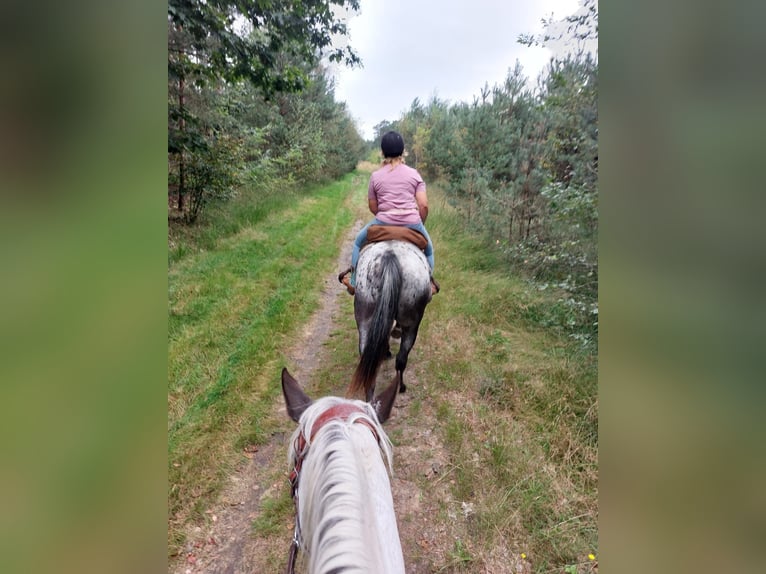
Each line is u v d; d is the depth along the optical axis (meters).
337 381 3.75
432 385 3.62
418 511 2.47
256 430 3.03
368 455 1.34
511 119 7.12
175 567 2.12
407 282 2.90
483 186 7.32
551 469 2.64
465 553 2.22
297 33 6.03
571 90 4.30
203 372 3.62
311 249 7.57
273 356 4.07
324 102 19.48
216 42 5.75
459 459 2.79
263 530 2.32
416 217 3.24
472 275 5.86
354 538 1.07
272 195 11.29
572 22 4.01
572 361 3.55
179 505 2.42
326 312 5.29
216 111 7.34
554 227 4.89
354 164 27.56
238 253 6.68
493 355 3.92
